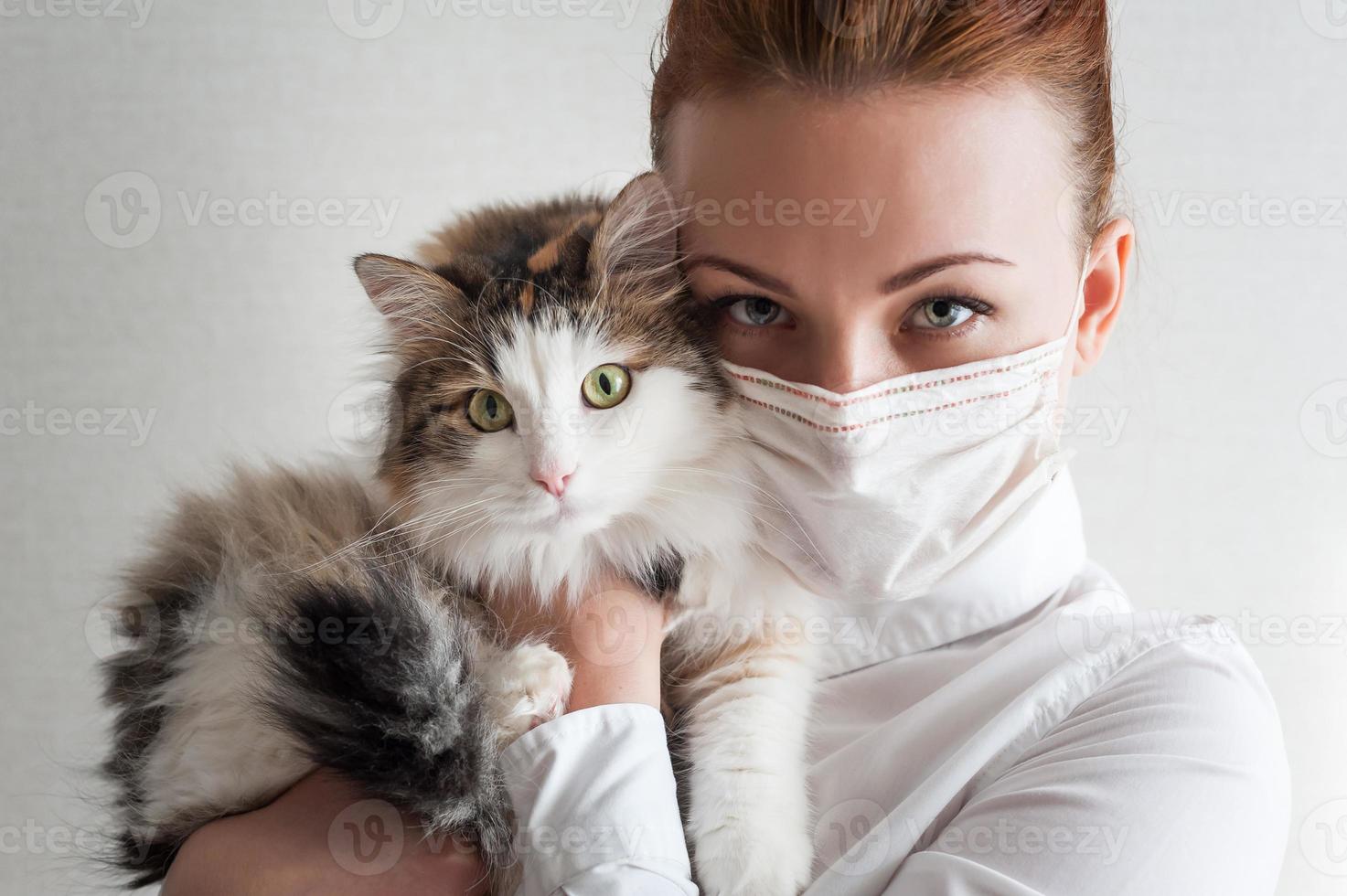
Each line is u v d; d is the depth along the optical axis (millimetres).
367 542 1520
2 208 2320
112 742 1658
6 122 2299
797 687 1622
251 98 2326
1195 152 2230
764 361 1478
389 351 1708
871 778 1466
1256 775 1261
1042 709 1395
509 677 1359
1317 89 2203
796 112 1254
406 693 1254
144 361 2383
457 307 1627
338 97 2330
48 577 2412
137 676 1588
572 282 1617
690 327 1577
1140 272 2230
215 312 2381
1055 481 1588
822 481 1418
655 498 1592
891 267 1278
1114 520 2348
